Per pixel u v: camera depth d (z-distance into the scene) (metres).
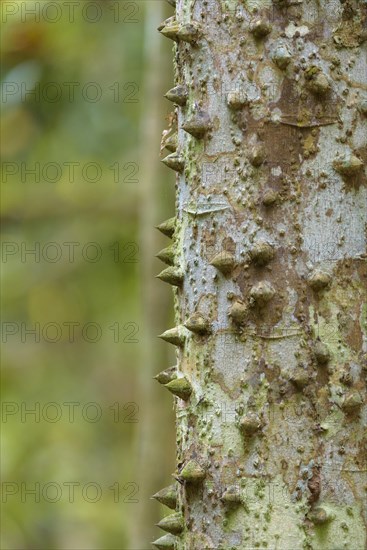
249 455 3.59
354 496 3.53
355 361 3.59
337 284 3.61
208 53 3.78
